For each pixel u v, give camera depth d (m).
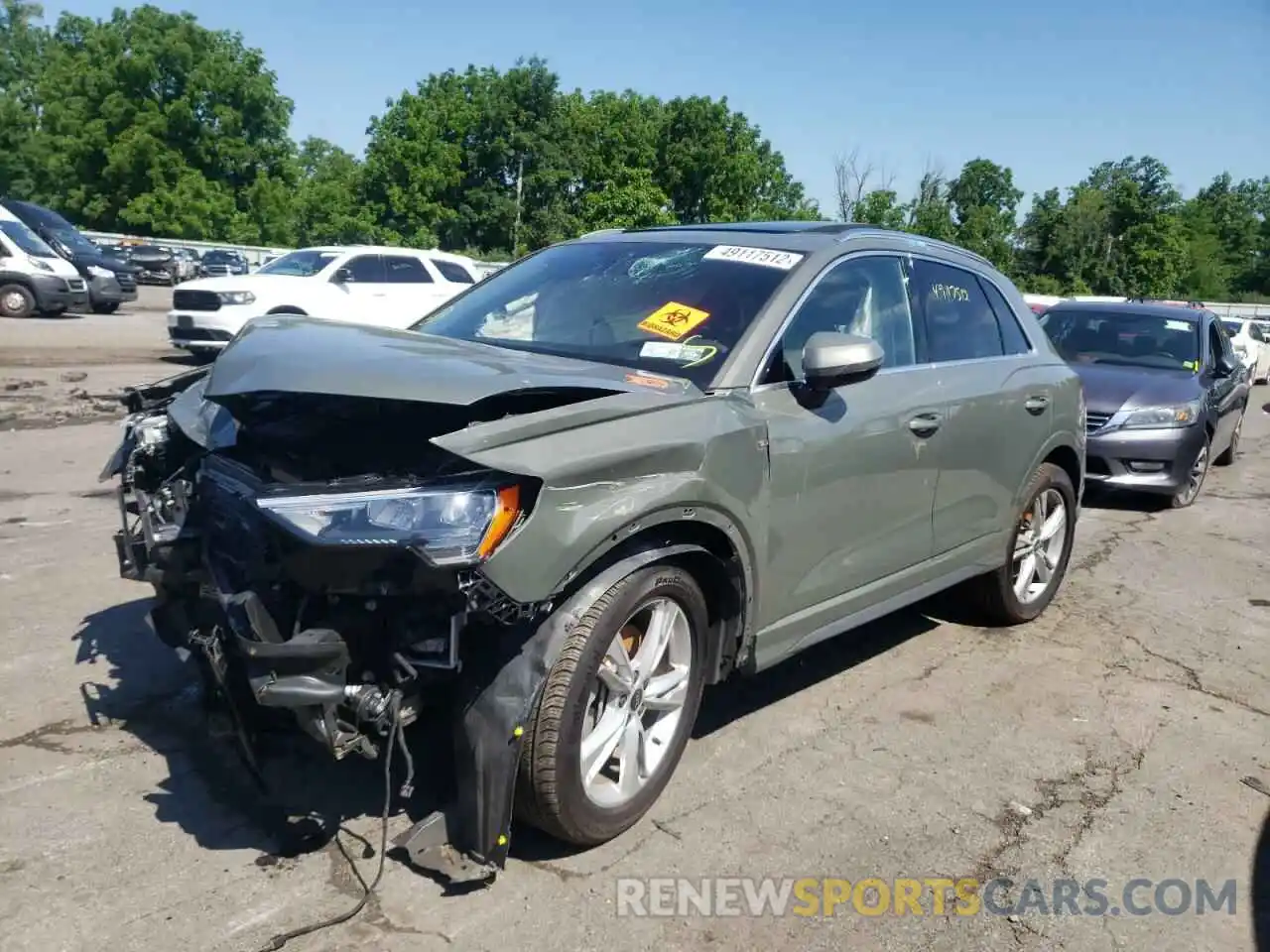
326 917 2.80
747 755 3.89
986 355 4.96
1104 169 80.12
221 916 2.78
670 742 3.39
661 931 2.84
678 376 3.54
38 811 3.23
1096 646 5.35
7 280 19.83
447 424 3.02
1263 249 97.00
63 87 62.31
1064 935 2.95
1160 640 5.51
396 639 2.77
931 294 4.65
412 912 2.84
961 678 4.78
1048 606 5.93
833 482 3.79
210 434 3.35
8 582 5.25
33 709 3.91
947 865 3.26
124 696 4.04
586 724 3.11
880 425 4.00
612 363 3.65
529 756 2.90
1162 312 10.51
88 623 4.75
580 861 3.14
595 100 62.59
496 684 2.85
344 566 2.66
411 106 58.25
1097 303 10.83
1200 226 86.75
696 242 4.31
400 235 58.41
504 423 2.80
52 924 2.72
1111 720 4.42
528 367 3.20
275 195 62.25
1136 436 8.75
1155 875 3.28
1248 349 22.44
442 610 2.74
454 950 2.71
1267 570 7.15
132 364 14.20
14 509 6.65
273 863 3.02
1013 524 5.12
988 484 4.80
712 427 3.27
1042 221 68.81
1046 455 5.25
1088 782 3.85
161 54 60.34
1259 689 4.88
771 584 3.62
